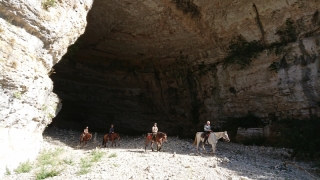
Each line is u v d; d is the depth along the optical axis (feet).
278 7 59.16
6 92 27.53
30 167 30.71
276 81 60.90
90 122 90.22
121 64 89.15
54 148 44.06
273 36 61.82
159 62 84.99
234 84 69.41
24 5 28.91
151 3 67.10
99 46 82.28
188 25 71.31
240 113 69.21
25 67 30.07
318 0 54.13
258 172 32.45
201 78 77.77
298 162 42.37
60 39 37.63
